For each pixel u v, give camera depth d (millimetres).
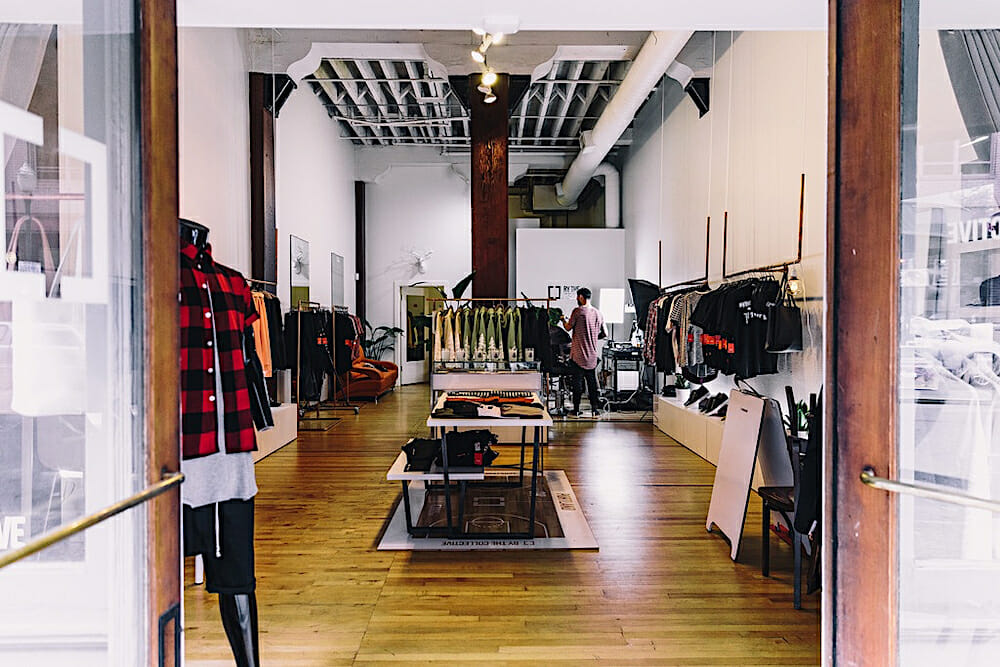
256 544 4320
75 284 1515
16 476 1412
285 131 8875
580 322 9688
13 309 1417
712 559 4055
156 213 1650
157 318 1655
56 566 1453
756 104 6289
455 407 4492
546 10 2742
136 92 1618
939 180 1636
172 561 1693
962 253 1651
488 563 3980
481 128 7234
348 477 6148
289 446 7711
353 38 7457
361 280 13844
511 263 14492
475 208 7164
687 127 8664
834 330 1684
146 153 1625
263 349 6266
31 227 1447
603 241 13062
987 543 1645
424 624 3170
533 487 4387
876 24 1610
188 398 2541
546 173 14383
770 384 6094
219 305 2719
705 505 5238
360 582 3688
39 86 1471
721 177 7289
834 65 1665
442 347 6406
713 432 6641
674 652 2906
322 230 10922
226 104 6797
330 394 11797
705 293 6414
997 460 1666
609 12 2738
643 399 10570
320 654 2883
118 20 1603
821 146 4988
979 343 1656
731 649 2932
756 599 3465
